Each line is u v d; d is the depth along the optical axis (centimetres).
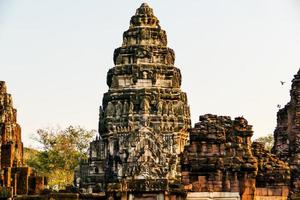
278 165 5803
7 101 7488
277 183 5741
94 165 13862
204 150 5319
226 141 5350
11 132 7288
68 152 15900
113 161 12825
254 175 5272
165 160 12206
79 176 13775
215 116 5412
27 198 6372
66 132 16300
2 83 7569
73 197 6538
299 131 7306
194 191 5266
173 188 6412
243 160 5294
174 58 15825
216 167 5262
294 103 7375
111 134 14362
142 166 11806
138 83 15025
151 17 15962
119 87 15075
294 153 7256
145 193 6450
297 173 6600
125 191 6481
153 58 15375
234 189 5253
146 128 12862
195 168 5281
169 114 14700
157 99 14775
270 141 15700
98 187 12331
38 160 15838
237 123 5409
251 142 5853
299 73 7406
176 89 15138
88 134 16500
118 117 14650
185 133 14775
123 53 15450
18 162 7362
